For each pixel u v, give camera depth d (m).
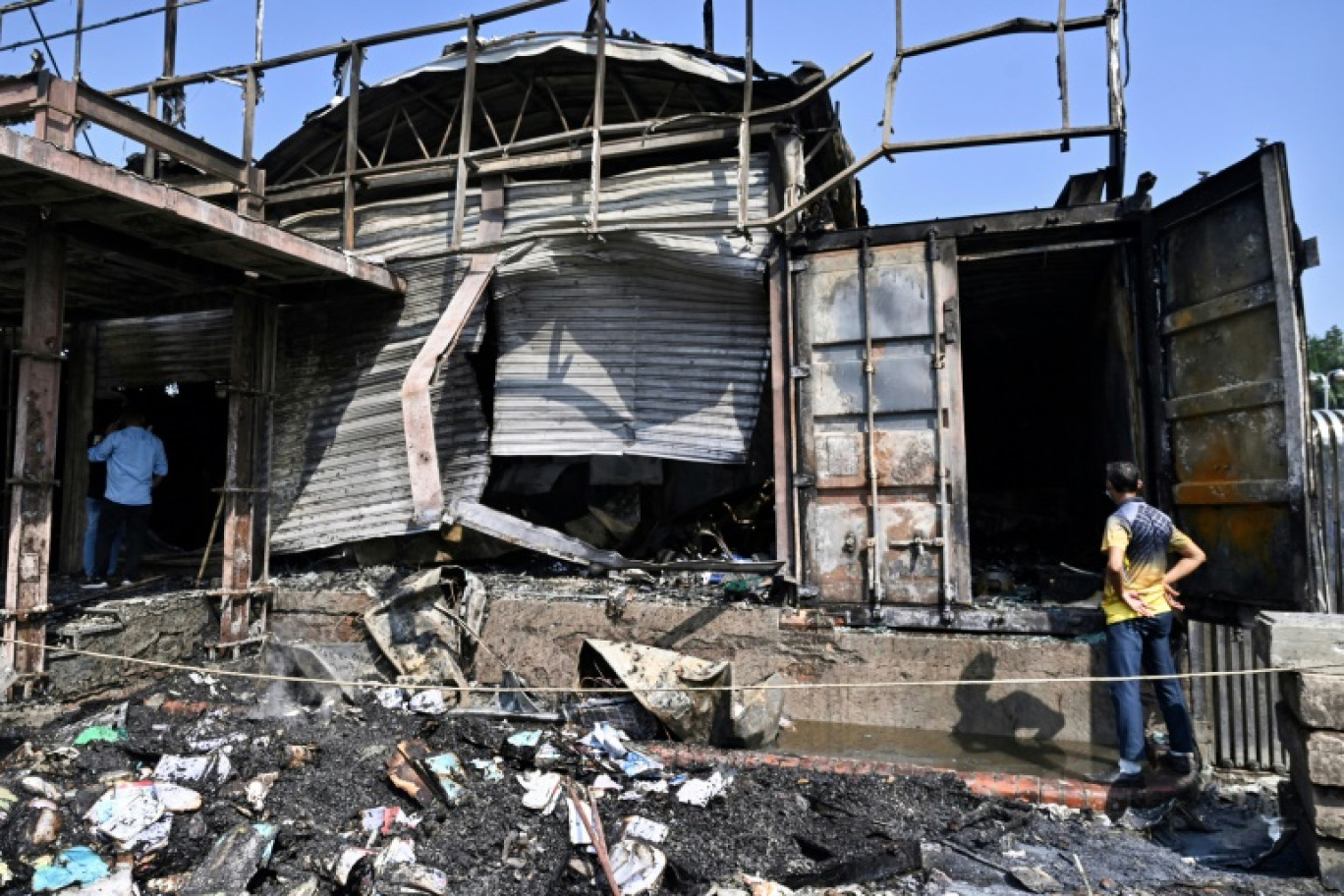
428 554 8.09
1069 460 10.18
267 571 7.44
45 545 5.75
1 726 5.10
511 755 4.67
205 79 8.23
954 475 6.16
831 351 6.50
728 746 5.25
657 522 8.34
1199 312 5.52
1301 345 4.98
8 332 8.86
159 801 4.02
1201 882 3.60
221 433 11.37
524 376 7.82
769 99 7.54
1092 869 3.76
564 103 8.61
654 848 3.67
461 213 7.73
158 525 10.80
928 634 5.98
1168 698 4.54
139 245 6.41
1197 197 5.55
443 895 3.46
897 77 6.03
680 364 7.49
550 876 3.61
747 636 6.22
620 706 5.34
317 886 3.60
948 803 4.38
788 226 6.87
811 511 6.43
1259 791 4.66
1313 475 4.89
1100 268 7.21
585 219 7.68
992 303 8.31
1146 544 4.56
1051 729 5.53
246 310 7.29
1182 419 5.72
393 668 6.40
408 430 6.82
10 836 3.76
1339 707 3.52
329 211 8.54
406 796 4.27
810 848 3.88
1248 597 5.17
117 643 6.09
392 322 8.08
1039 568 6.96
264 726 5.17
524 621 6.69
